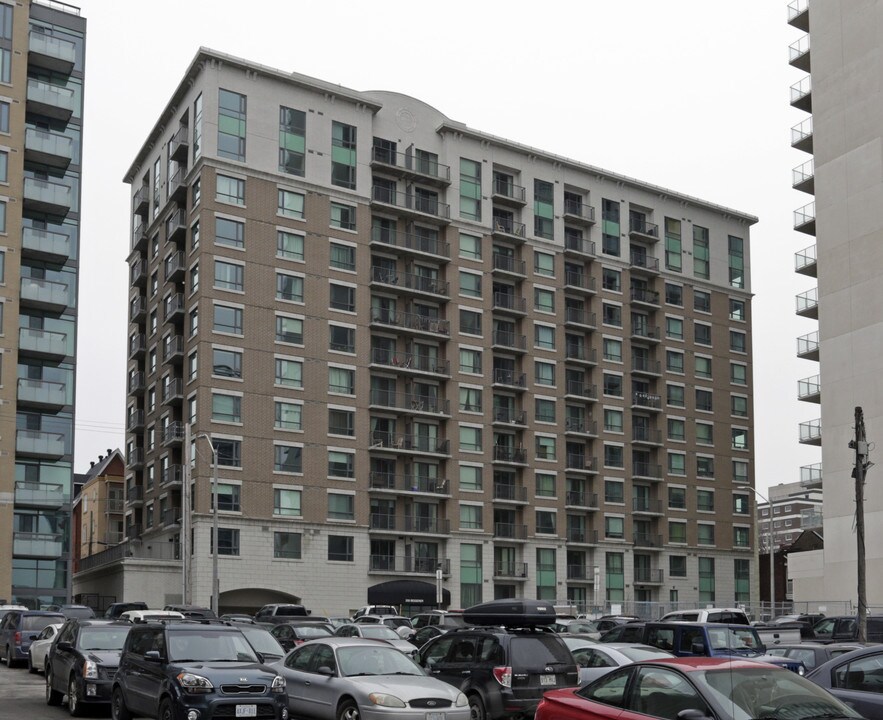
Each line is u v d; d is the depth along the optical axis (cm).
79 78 7219
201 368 6662
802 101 6869
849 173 6247
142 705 1789
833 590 6025
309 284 7156
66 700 2284
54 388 6638
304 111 7362
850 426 6031
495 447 7838
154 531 7250
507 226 8231
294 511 6838
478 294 7956
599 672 2159
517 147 8319
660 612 6706
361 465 7169
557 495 8062
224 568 6525
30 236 6700
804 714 1067
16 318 6469
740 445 9269
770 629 3434
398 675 1781
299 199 7225
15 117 6669
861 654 1464
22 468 6569
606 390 8506
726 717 1067
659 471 8669
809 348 6769
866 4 6256
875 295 5988
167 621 1897
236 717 1659
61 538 6594
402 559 7256
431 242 7800
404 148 7831
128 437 8025
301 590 6769
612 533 8331
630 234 8888
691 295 9219
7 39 6738
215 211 6888
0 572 6184
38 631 3481
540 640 1900
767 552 10550
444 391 7669
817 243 6406
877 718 1377
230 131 7050
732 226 9656
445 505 7519
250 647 1833
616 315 8694
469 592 7488
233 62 7094
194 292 6888
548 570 7919
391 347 7512
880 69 6112
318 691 1794
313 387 7044
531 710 1830
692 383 9050
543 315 8244
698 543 8794
